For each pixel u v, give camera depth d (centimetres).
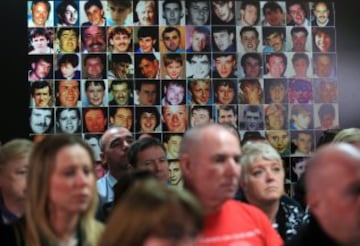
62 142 392
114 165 791
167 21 976
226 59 980
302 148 984
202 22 980
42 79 949
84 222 400
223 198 420
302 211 598
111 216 296
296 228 573
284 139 982
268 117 980
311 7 1000
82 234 399
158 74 971
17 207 523
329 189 340
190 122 970
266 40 988
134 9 971
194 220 286
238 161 430
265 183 544
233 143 426
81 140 404
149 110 966
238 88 980
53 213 389
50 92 950
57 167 382
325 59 998
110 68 964
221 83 978
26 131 941
